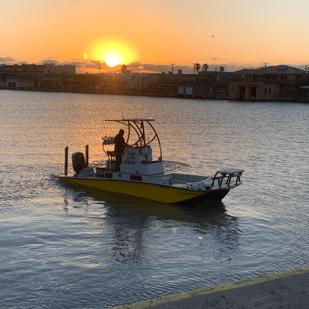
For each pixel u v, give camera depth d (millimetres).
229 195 17219
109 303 8398
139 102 136250
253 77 141625
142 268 10078
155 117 69812
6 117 61438
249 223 13672
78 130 45156
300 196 17078
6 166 23062
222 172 15273
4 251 11078
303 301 5520
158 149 30938
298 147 33062
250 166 23828
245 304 5449
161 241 12047
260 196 17047
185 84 174750
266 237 12336
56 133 41281
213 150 30625
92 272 9836
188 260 10609
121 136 17734
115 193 17781
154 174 17125
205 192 15117
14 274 9672
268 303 5465
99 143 34531
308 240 12070
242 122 60344
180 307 5363
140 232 12852
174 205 16047
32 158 25969
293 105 113688
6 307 8195
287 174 21484
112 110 90500
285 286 5953
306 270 6531
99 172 19062
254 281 6141
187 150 30500
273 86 134625
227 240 12117
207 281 9367
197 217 14438
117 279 9469
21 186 18609
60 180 19938
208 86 171000
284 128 51188
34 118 61125
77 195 17344
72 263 10359
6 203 15875
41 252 11055
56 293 8781
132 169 17328
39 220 13891
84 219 14133
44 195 17250
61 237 12266
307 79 134000
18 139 35500
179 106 110125
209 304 5445
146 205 16016
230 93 146000
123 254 10992
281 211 15000
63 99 146625
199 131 46219
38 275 9641
